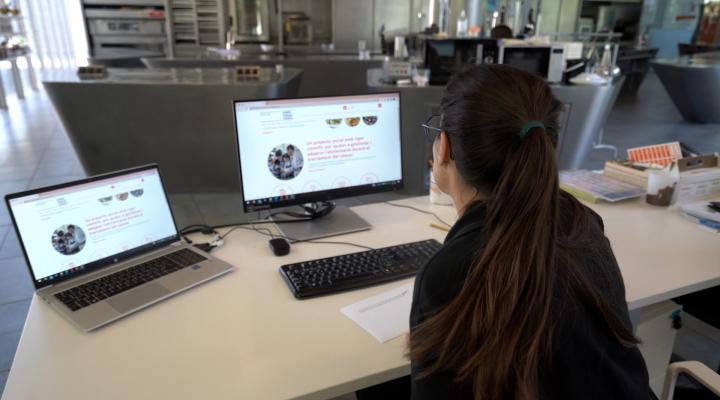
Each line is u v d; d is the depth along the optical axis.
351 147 1.54
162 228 1.31
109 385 0.88
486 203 0.71
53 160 4.57
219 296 1.16
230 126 3.42
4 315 2.25
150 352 0.96
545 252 0.63
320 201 1.56
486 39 3.84
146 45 7.12
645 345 1.47
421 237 1.49
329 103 1.49
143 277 1.19
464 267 0.68
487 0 6.11
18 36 7.19
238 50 6.18
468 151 0.71
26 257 1.09
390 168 1.60
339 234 1.50
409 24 6.98
